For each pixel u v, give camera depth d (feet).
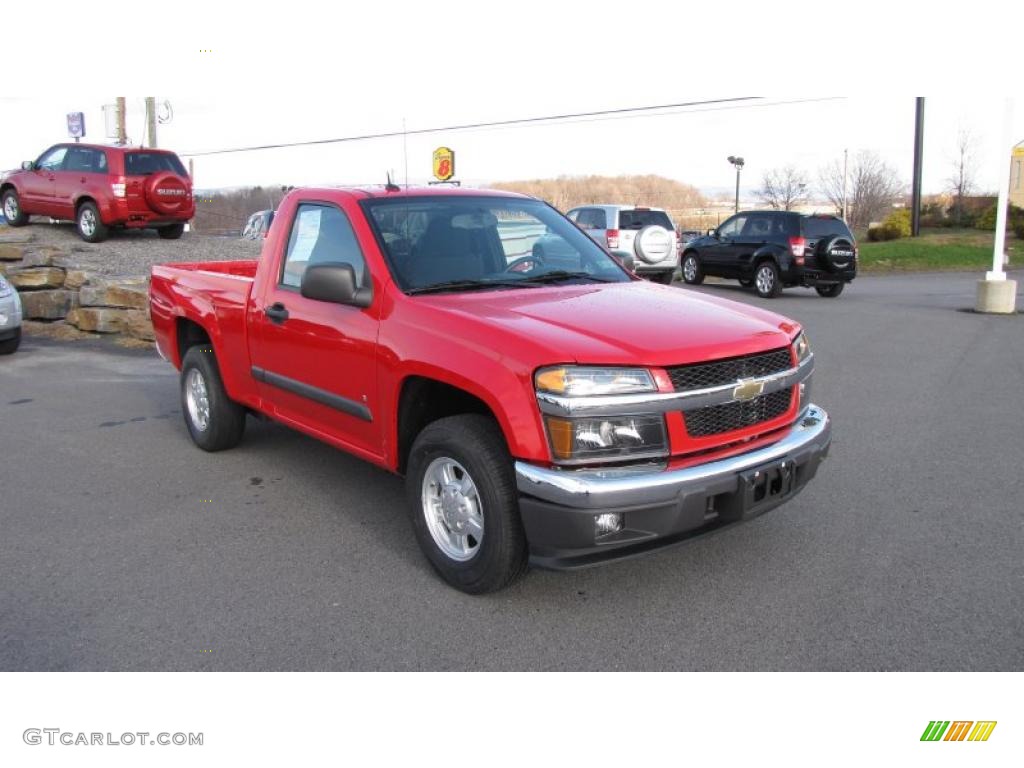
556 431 12.23
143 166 55.62
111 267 47.14
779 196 194.80
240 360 19.83
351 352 15.71
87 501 18.90
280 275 18.35
